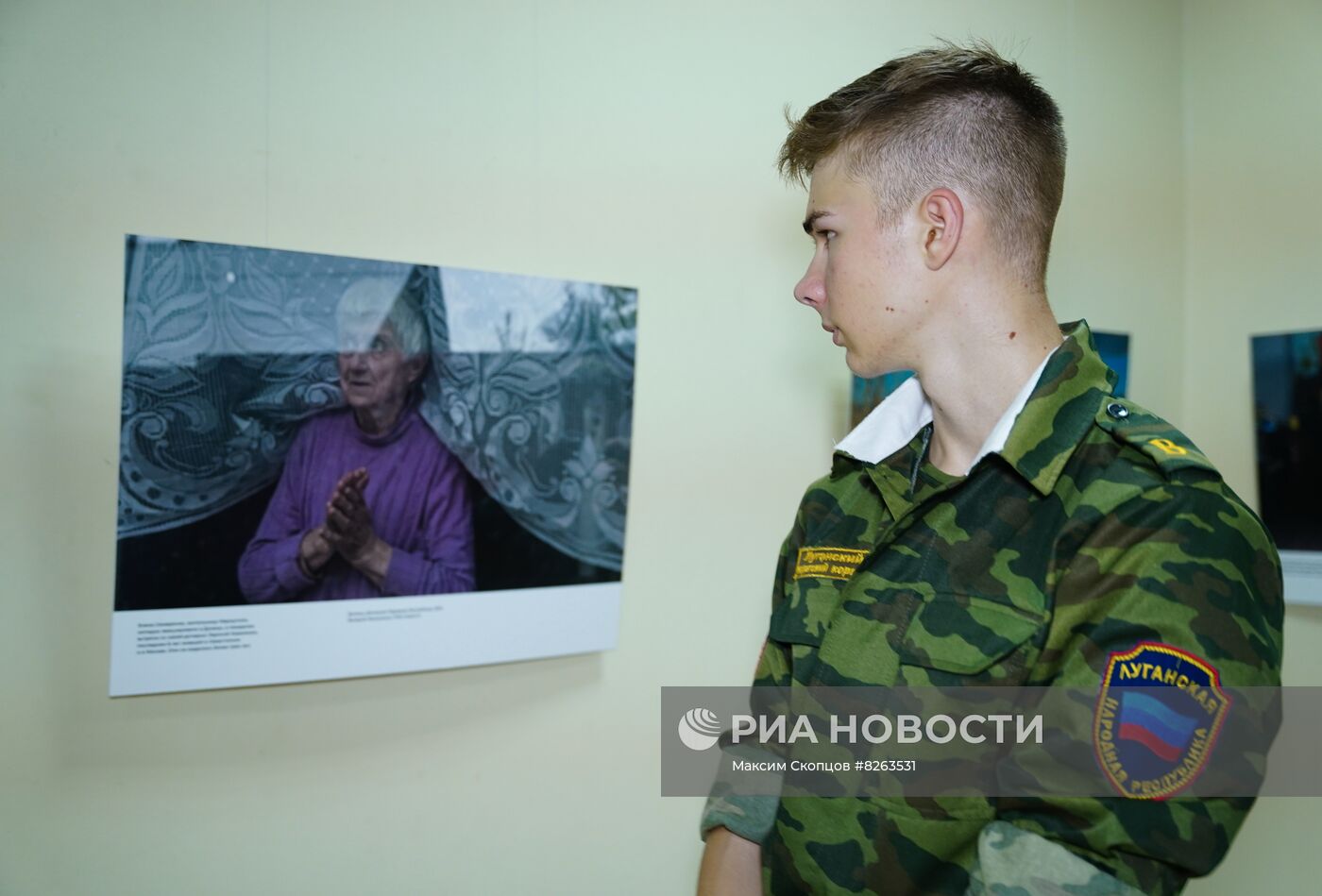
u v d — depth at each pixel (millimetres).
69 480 998
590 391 1233
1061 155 828
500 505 1183
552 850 1248
